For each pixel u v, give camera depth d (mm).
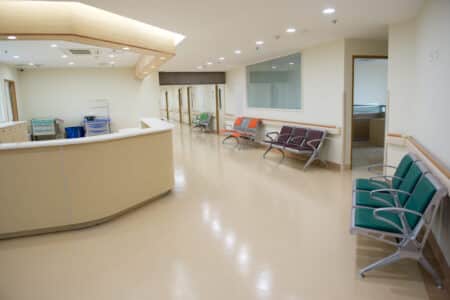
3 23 3586
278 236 3379
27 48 5902
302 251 3043
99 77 9438
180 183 5531
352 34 5387
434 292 2387
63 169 3621
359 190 3475
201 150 8938
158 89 10211
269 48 6648
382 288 2445
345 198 4543
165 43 5262
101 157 3830
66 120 9328
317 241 3242
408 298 2324
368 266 2621
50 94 9125
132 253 3111
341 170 6148
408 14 4148
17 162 3480
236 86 10734
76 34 3748
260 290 2461
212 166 6848
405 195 2934
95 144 3762
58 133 9188
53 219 3664
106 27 4121
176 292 2471
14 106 8500
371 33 5320
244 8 3686
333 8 3799
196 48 6371
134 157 4227
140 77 9219
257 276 2650
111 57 7355
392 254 2730
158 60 6004
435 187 2352
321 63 6426
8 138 6688
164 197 4781
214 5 3535
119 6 3490
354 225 2619
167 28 4578
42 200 3609
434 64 3201
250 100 9773
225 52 7008
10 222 3549
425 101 3605
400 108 4711
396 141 4734
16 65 8195
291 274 2664
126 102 9727
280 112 8164
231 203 4445
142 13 3775
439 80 3016
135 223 3852
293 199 4555
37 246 3346
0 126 6297
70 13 3701
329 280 2564
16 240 3512
